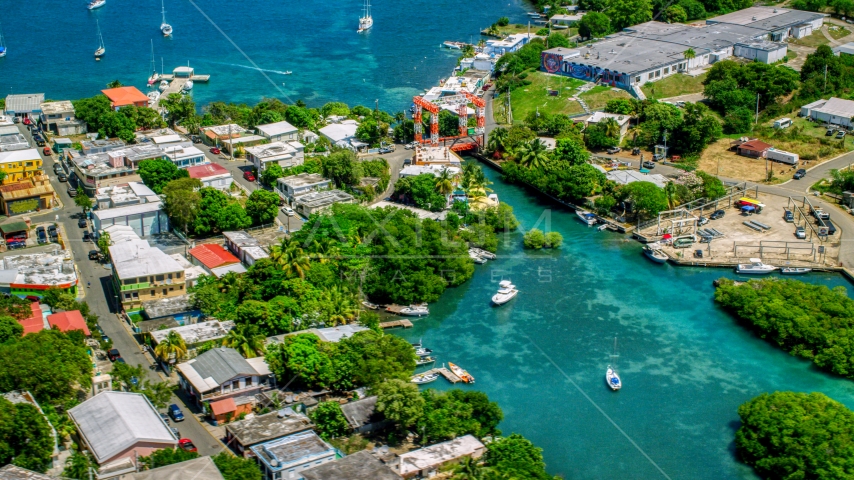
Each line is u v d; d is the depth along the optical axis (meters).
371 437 197.62
